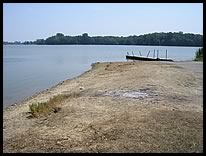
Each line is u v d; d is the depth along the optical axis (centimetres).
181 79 2072
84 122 986
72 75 3706
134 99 1331
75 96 1523
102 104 1251
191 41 18488
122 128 891
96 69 3869
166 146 752
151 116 1009
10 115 1241
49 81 3186
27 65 5797
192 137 811
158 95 1423
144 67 3152
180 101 1300
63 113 1132
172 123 930
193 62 4069
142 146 755
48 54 11469
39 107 1245
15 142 842
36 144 813
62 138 849
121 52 13050
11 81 3269
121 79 2156
